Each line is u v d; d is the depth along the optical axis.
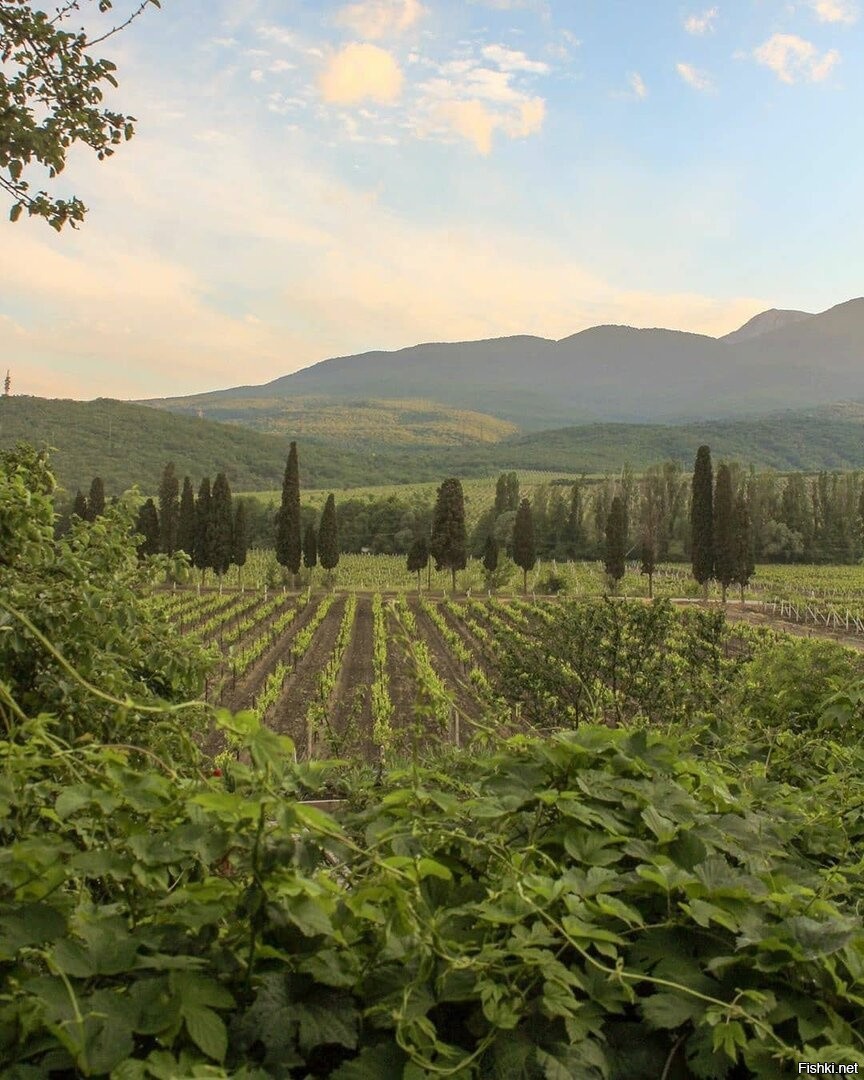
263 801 1.50
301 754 16.77
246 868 1.61
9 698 1.93
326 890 1.67
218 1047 1.37
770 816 2.57
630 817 2.10
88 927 1.49
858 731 4.02
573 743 2.17
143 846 1.60
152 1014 1.39
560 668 10.74
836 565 78.69
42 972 1.55
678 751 2.92
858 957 1.69
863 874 2.40
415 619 41.81
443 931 1.76
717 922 1.79
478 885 1.94
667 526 79.38
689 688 9.38
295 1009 1.52
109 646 4.45
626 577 63.56
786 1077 1.54
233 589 57.31
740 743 3.65
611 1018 1.74
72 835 1.92
